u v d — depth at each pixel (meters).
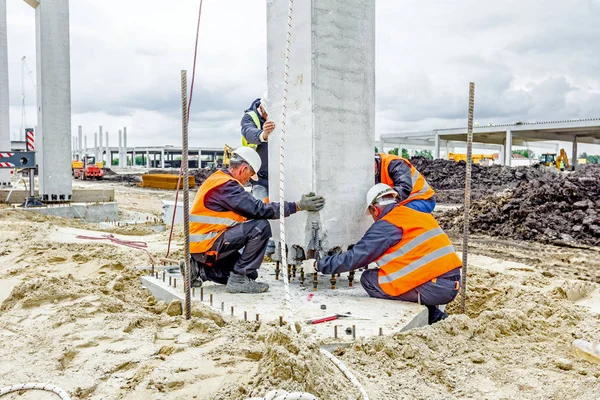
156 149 76.38
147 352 3.28
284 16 4.88
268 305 4.23
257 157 4.79
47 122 13.94
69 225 11.22
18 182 23.47
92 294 4.74
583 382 3.22
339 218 4.86
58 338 3.53
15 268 6.42
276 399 2.36
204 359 3.12
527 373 3.38
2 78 17.06
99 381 2.87
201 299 4.40
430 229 4.37
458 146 56.91
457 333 3.82
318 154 4.66
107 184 35.62
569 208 12.45
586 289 6.15
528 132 39.81
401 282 4.29
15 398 2.67
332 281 4.85
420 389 3.03
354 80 4.92
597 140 48.66
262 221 4.57
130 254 7.21
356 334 3.55
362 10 4.93
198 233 4.55
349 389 2.78
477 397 3.02
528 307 5.09
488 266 7.88
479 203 14.24
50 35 13.79
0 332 3.77
